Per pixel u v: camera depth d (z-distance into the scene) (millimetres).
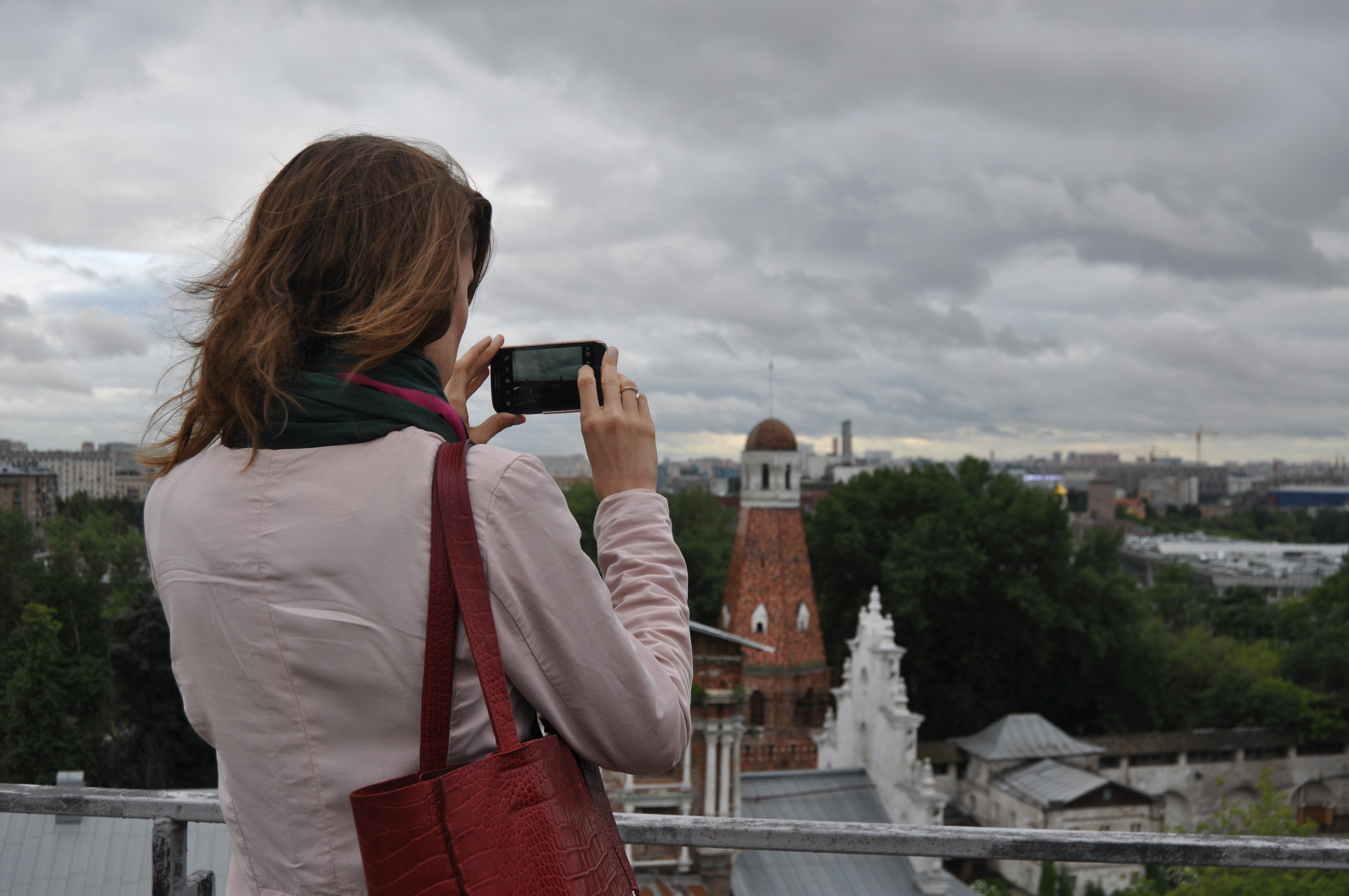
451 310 1968
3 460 122562
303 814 1763
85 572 58656
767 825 3125
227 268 2012
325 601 1732
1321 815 58156
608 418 2180
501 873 1561
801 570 55031
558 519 1779
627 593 2049
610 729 1773
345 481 1772
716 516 92000
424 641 1730
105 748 44281
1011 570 60312
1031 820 47312
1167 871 33031
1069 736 53375
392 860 1569
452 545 1709
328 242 1849
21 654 49969
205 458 1935
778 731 53500
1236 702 59312
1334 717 57969
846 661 37875
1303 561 190625
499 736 1653
